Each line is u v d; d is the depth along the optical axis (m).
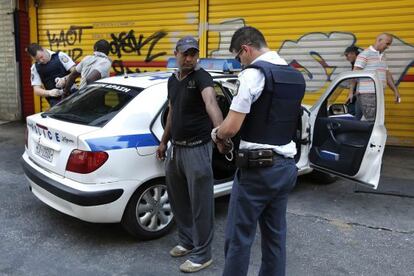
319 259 3.32
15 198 4.56
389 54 6.51
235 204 2.51
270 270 2.63
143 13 8.19
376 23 6.50
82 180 3.19
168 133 3.30
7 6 9.30
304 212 4.25
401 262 3.28
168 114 3.30
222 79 4.04
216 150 3.84
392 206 4.41
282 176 2.46
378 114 4.01
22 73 9.54
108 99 3.69
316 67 7.01
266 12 7.19
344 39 6.74
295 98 2.46
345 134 4.34
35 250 3.40
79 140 3.18
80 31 8.84
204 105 2.93
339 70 6.86
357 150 4.14
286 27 7.09
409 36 6.35
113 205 3.25
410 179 5.24
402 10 6.32
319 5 6.81
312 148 4.67
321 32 6.87
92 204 3.17
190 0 7.72
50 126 3.46
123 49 8.49
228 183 3.93
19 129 8.71
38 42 9.34
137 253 3.37
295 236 3.71
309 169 4.88
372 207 4.38
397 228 3.88
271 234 2.60
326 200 4.58
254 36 2.45
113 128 3.33
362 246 3.54
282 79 2.36
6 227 3.82
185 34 7.91
